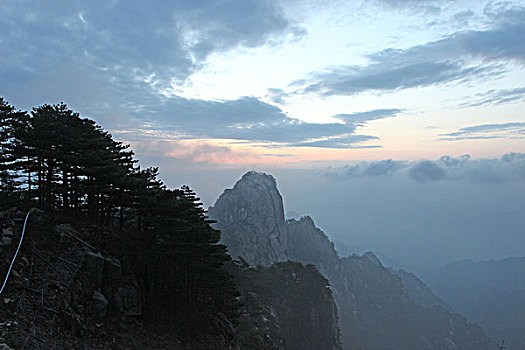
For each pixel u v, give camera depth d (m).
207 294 37.19
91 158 29.77
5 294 19.52
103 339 22.36
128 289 27.58
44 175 32.75
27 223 25.52
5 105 29.62
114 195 30.84
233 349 37.09
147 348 24.89
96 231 29.42
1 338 16.88
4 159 30.33
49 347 18.41
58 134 30.45
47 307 20.56
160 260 31.77
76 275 24.12
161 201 30.80
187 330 31.66
